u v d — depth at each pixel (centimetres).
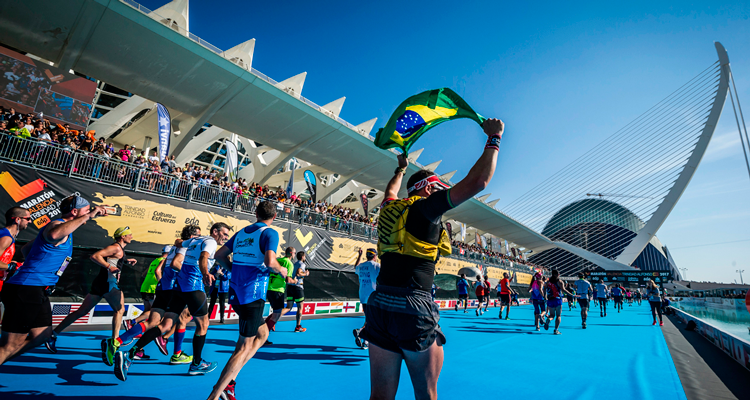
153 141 2458
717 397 406
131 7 1391
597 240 9644
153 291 575
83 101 1385
